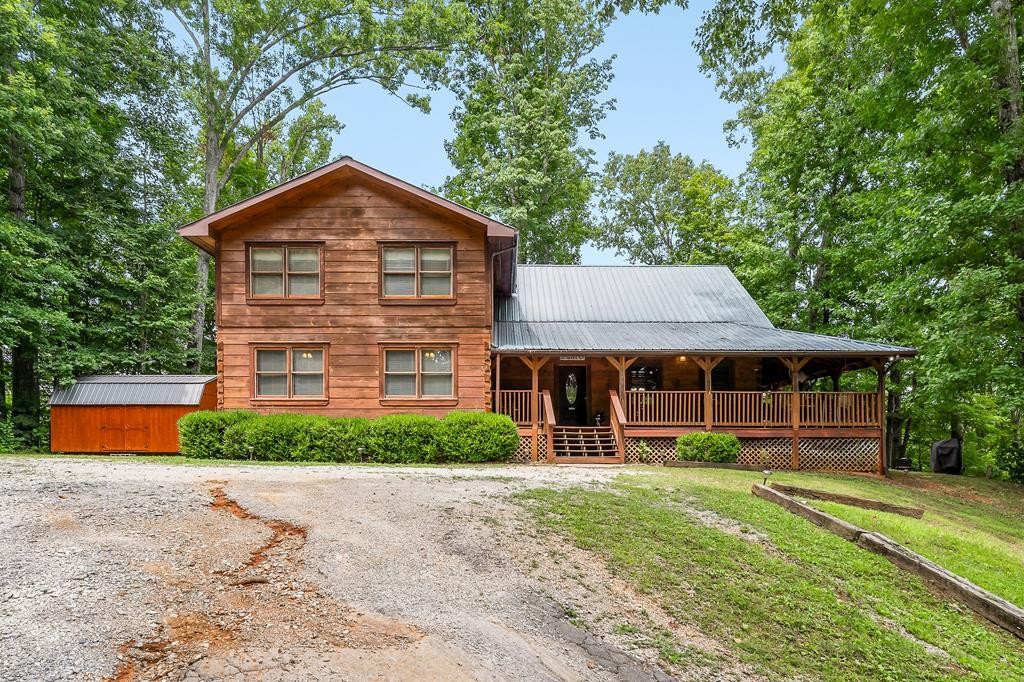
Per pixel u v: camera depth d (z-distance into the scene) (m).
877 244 17.77
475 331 14.74
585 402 18.19
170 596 4.68
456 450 13.23
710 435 14.31
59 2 17.70
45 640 3.92
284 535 6.21
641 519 7.82
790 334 16.59
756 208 23.67
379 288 14.66
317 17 23.33
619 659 4.61
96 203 18.38
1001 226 13.01
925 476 16.50
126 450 14.73
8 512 6.25
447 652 4.32
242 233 14.56
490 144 28.03
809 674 4.79
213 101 22.27
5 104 14.73
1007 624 6.01
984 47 13.01
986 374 13.92
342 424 13.23
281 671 3.84
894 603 6.26
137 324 18.55
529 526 7.17
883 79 15.69
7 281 14.62
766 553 7.08
